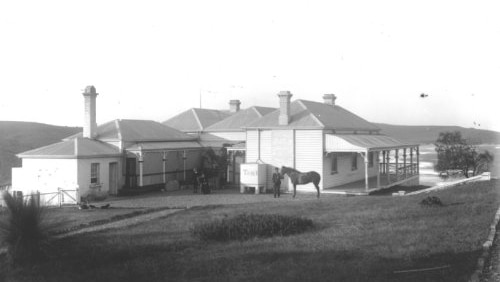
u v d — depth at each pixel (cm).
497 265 923
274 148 3588
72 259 1234
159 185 3778
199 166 4328
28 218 1230
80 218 2108
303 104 3825
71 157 3192
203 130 4622
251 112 4666
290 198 3027
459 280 827
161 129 4288
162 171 3894
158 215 2214
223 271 1029
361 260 1028
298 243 1275
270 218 1536
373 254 1073
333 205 2184
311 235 1391
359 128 3981
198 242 1406
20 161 6844
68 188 3216
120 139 3638
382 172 4722
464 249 1031
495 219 1362
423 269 910
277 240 1348
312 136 3466
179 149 4012
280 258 1113
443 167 4738
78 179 3209
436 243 1123
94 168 3366
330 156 3550
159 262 1149
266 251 1195
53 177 3256
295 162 3512
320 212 1939
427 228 1333
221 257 1162
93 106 3706
